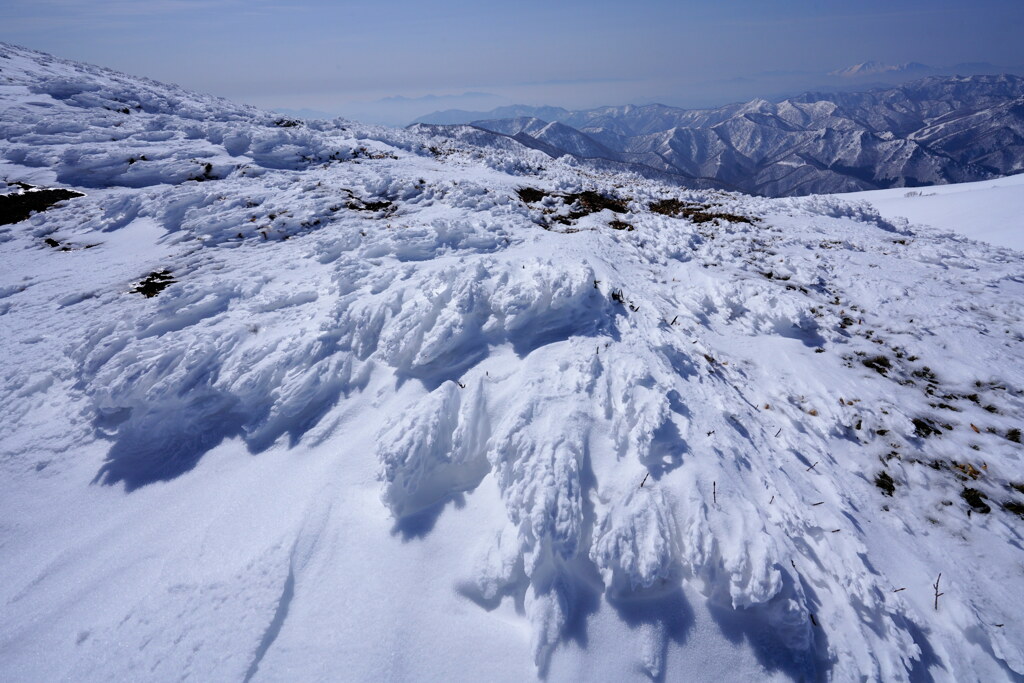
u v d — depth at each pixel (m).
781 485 5.05
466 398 5.64
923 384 7.29
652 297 8.38
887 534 5.00
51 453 5.90
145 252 10.20
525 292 6.75
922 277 10.24
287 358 6.24
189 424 5.96
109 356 6.80
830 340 8.15
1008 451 6.12
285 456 5.47
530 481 4.54
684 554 4.18
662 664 3.76
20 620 4.22
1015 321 8.66
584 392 5.56
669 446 4.99
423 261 8.30
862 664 3.72
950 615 4.29
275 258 9.28
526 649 3.87
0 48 27.70
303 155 16.11
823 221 14.66
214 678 3.68
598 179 18.94
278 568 4.32
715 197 17.77
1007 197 20.78
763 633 3.85
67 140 15.56
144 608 4.16
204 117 20.27
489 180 14.72
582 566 4.24
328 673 3.71
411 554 4.45
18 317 8.23
